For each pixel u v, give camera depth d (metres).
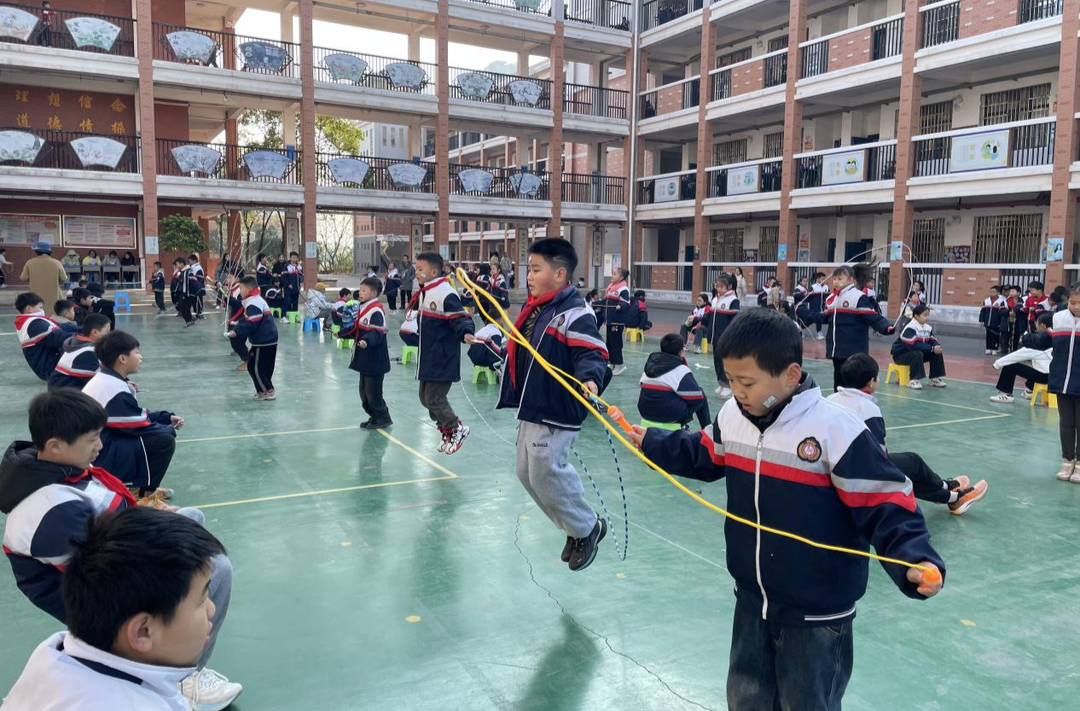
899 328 17.64
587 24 27.77
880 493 1.93
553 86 27.52
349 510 5.09
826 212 23.73
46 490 2.47
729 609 3.69
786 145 22.66
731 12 24.42
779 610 2.06
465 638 3.37
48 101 22.77
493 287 19.97
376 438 7.17
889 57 19.70
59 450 2.49
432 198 26.03
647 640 3.37
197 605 1.33
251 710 2.80
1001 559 4.45
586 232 33.00
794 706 2.05
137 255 23.97
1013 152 17.48
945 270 19.89
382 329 7.44
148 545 1.27
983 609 3.78
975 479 6.13
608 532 4.77
